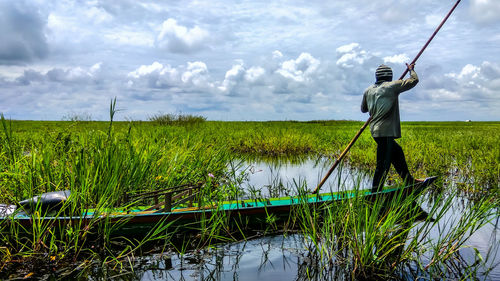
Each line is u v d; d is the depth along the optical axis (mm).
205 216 4555
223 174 7113
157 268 3584
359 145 13859
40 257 3682
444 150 11328
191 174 6609
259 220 4859
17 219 3896
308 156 13336
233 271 3510
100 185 4801
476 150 11031
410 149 10797
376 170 5801
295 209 4965
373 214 3738
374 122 5633
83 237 4031
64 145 6023
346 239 4039
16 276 3402
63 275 3432
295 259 3803
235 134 17625
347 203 4242
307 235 4496
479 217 3801
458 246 3604
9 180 4957
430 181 5555
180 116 23922
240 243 4301
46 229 3957
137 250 4059
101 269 3559
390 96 5469
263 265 3654
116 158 5188
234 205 5078
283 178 8633
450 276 3348
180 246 4184
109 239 4199
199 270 3533
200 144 8148
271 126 27656
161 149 7039
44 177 5090
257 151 14523
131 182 5566
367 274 3418
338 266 3611
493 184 6941
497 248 3990
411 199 4242
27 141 9445
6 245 3912
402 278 3332
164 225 4391
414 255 3832
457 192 6668
